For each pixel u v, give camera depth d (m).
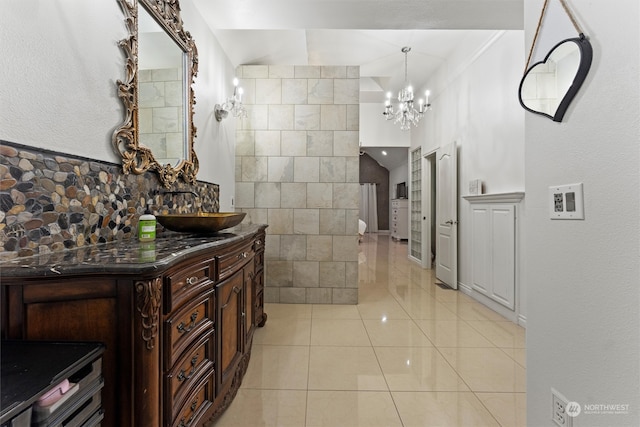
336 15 2.28
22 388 0.64
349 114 3.33
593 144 0.91
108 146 1.35
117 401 0.88
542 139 1.12
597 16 0.89
